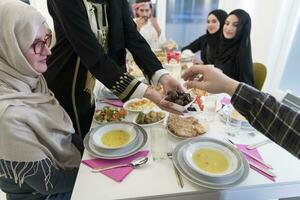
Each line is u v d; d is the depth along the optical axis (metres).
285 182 0.72
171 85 1.07
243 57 1.95
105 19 1.07
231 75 2.06
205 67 0.80
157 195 0.67
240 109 0.69
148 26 2.52
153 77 1.13
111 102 1.27
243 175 0.72
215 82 0.74
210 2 3.63
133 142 0.86
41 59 0.84
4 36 0.74
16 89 0.80
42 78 0.94
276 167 0.78
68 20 0.88
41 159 0.77
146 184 0.71
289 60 2.73
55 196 0.93
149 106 1.19
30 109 0.80
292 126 0.60
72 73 1.09
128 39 1.19
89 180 0.72
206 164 0.77
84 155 0.83
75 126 1.17
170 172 0.75
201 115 1.10
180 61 1.94
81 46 0.90
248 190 0.71
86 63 0.93
